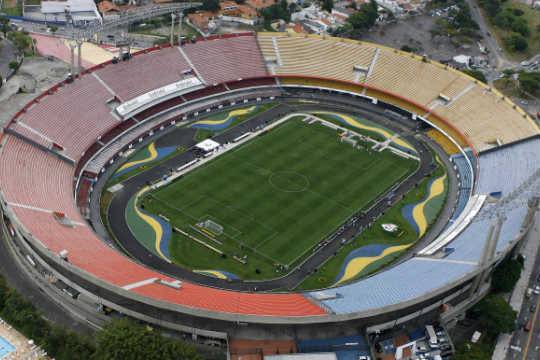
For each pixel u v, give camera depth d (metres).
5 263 157.88
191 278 155.50
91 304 146.12
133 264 147.62
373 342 139.75
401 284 142.12
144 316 138.62
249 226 172.75
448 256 152.75
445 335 141.12
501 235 155.62
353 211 180.75
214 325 137.62
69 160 185.38
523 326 147.12
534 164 187.88
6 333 137.00
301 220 176.12
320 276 158.62
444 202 187.00
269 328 138.25
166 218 173.75
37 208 158.75
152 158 198.38
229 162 197.62
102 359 124.81
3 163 171.38
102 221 171.62
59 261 140.12
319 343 135.75
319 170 196.88
